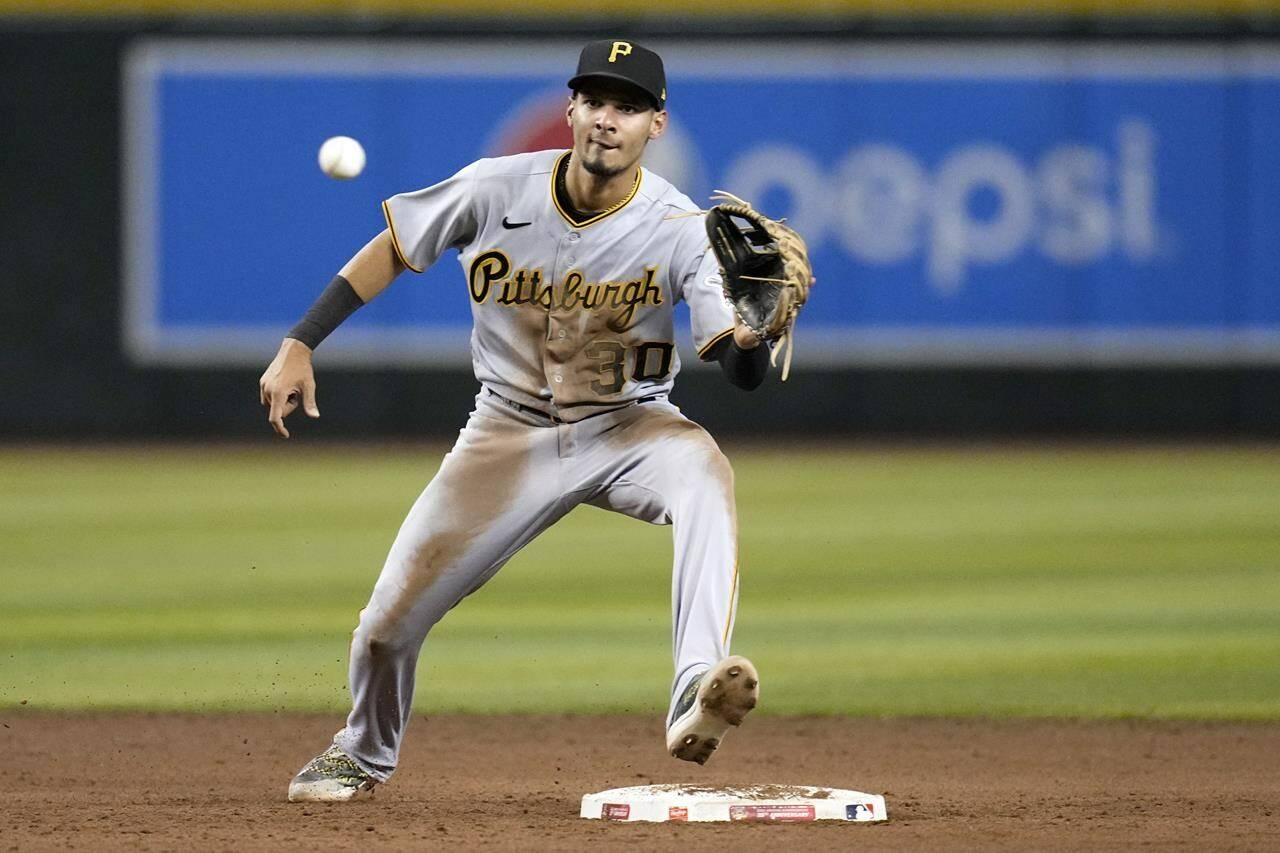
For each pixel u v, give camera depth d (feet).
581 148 57.93
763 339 55.72
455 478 61.05
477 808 64.18
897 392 249.55
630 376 60.54
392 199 60.44
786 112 248.11
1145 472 211.82
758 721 90.27
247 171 246.88
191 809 63.72
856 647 112.16
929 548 154.40
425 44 246.27
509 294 60.13
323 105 246.47
